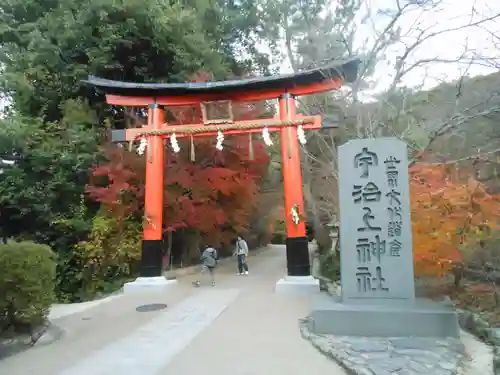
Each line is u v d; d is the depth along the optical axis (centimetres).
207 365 501
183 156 1491
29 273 625
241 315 783
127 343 617
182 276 1459
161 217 1212
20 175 1405
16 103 1576
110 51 1559
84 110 1583
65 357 557
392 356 498
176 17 1609
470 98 1063
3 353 565
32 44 1509
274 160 2078
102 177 1487
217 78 1862
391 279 657
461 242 794
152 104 1235
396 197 677
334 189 1464
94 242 1337
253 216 2403
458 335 585
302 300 927
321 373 465
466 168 961
